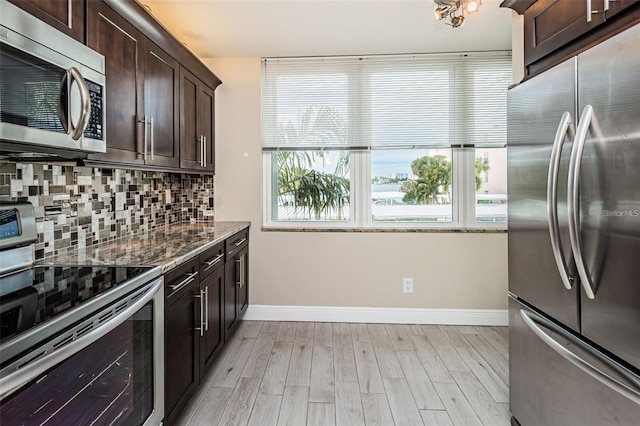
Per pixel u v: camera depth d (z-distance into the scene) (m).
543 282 1.41
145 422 1.36
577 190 1.16
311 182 3.19
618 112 1.04
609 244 1.08
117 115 1.65
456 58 3.01
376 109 3.07
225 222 3.09
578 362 1.20
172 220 2.99
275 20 2.41
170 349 1.57
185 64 2.44
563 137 1.23
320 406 1.89
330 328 2.94
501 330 2.90
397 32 2.60
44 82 1.13
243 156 3.12
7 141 1.05
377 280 3.06
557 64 1.31
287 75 3.11
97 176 2.01
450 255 3.02
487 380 2.14
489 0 2.19
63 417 0.98
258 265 3.12
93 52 1.37
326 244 3.09
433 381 2.13
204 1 2.16
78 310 1.00
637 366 1.01
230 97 3.10
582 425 1.23
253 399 1.95
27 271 1.40
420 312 3.04
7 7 1.01
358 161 3.16
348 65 3.07
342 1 2.18
